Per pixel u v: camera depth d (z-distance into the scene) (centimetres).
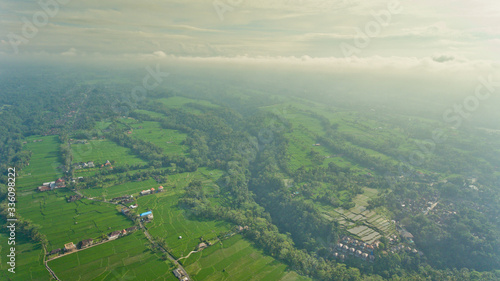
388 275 18612
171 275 17325
